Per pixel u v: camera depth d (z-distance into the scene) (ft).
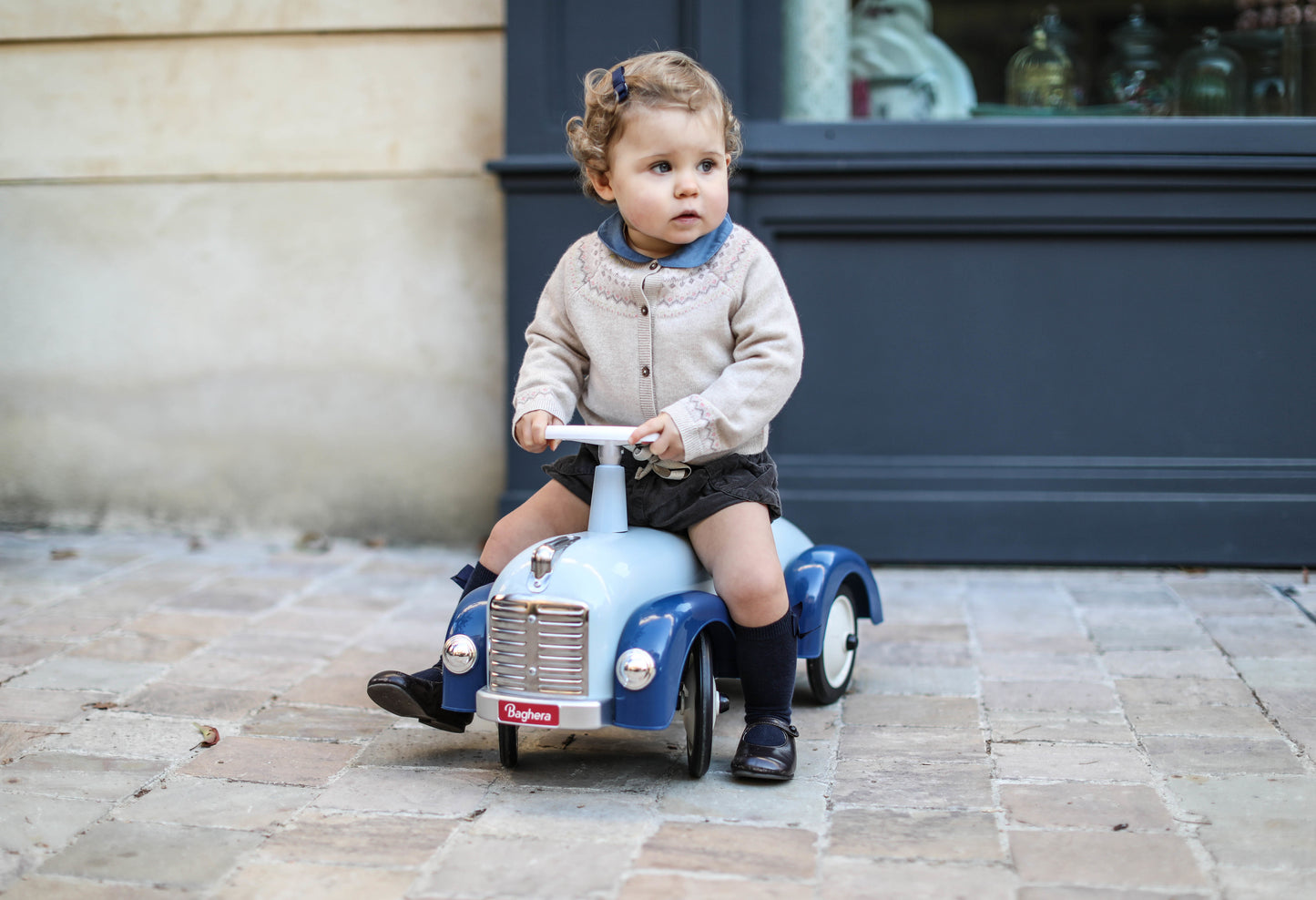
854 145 12.05
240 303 13.07
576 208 12.14
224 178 12.95
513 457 12.57
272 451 13.21
